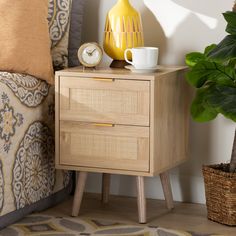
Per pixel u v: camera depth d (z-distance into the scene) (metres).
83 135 2.88
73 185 3.29
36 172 2.92
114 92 2.81
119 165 2.84
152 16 3.18
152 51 2.86
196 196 3.20
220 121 3.13
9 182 2.74
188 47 3.14
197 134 3.17
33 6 2.99
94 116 2.85
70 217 2.95
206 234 2.73
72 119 2.88
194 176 3.19
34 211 2.98
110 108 2.82
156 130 2.80
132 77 2.77
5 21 2.95
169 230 2.78
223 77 2.82
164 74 2.83
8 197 2.74
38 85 2.92
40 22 2.99
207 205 2.92
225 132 3.12
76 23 3.23
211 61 2.77
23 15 2.96
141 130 2.79
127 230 2.78
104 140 2.85
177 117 3.00
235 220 2.84
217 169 2.93
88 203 3.17
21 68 2.94
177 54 3.16
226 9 3.06
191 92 3.12
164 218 2.95
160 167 2.86
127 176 3.28
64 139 2.91
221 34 3.08
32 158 2.89
